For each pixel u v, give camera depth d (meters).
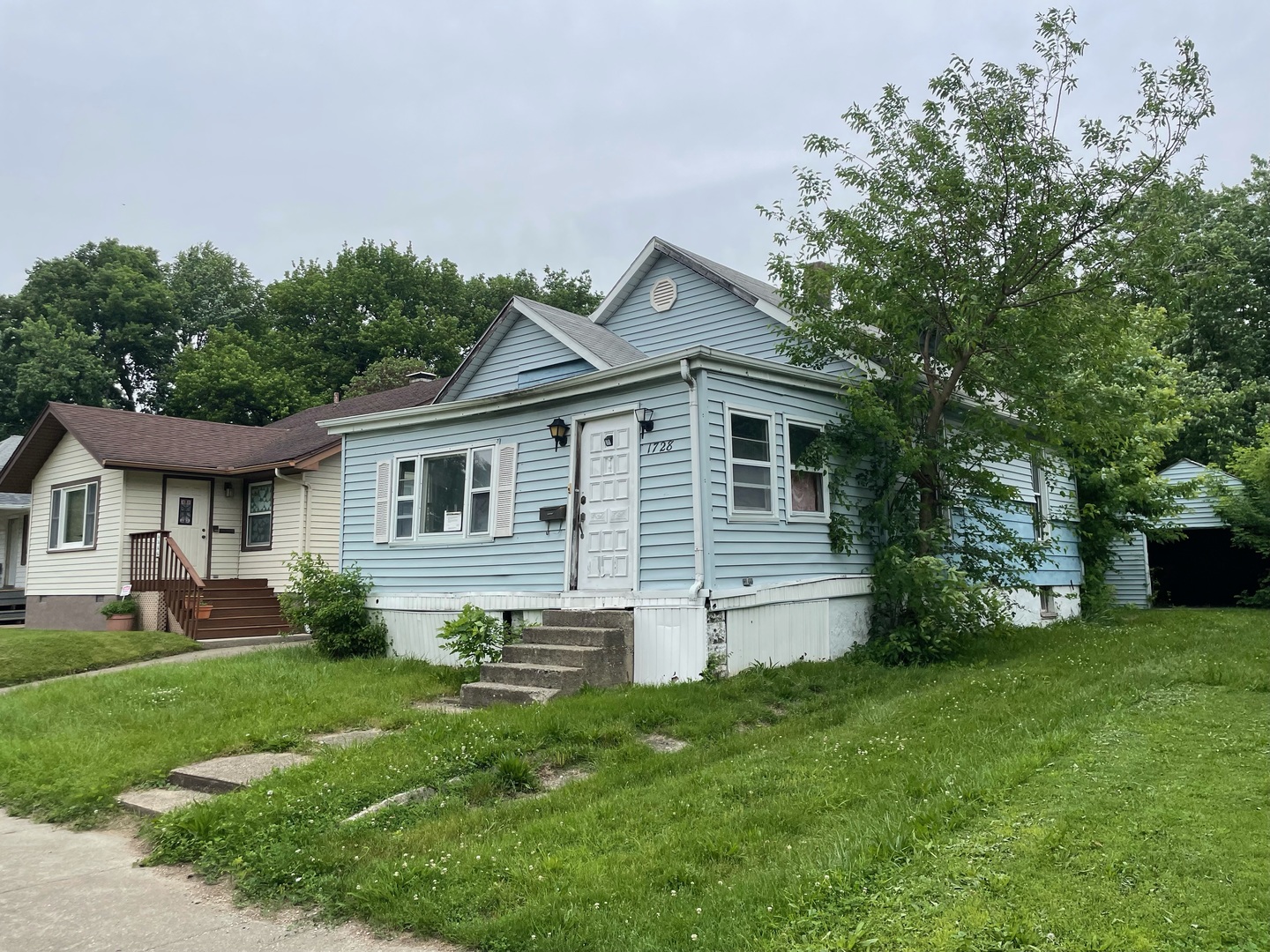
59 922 4.79
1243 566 21.91
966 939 3.76
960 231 11.27
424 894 4.79
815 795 5.86
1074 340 11.59
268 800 6.21
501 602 12.06
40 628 20.81
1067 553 17.59
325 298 44.16
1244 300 29.52
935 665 10.63
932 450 11.74
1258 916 3.73
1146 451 17.45
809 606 11.23
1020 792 5.44
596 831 5.49
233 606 17.20
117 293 44.22
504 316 15.48
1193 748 6.03
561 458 11.83
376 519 14.25
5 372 40.50
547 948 4.14
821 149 11.92
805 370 11.55
